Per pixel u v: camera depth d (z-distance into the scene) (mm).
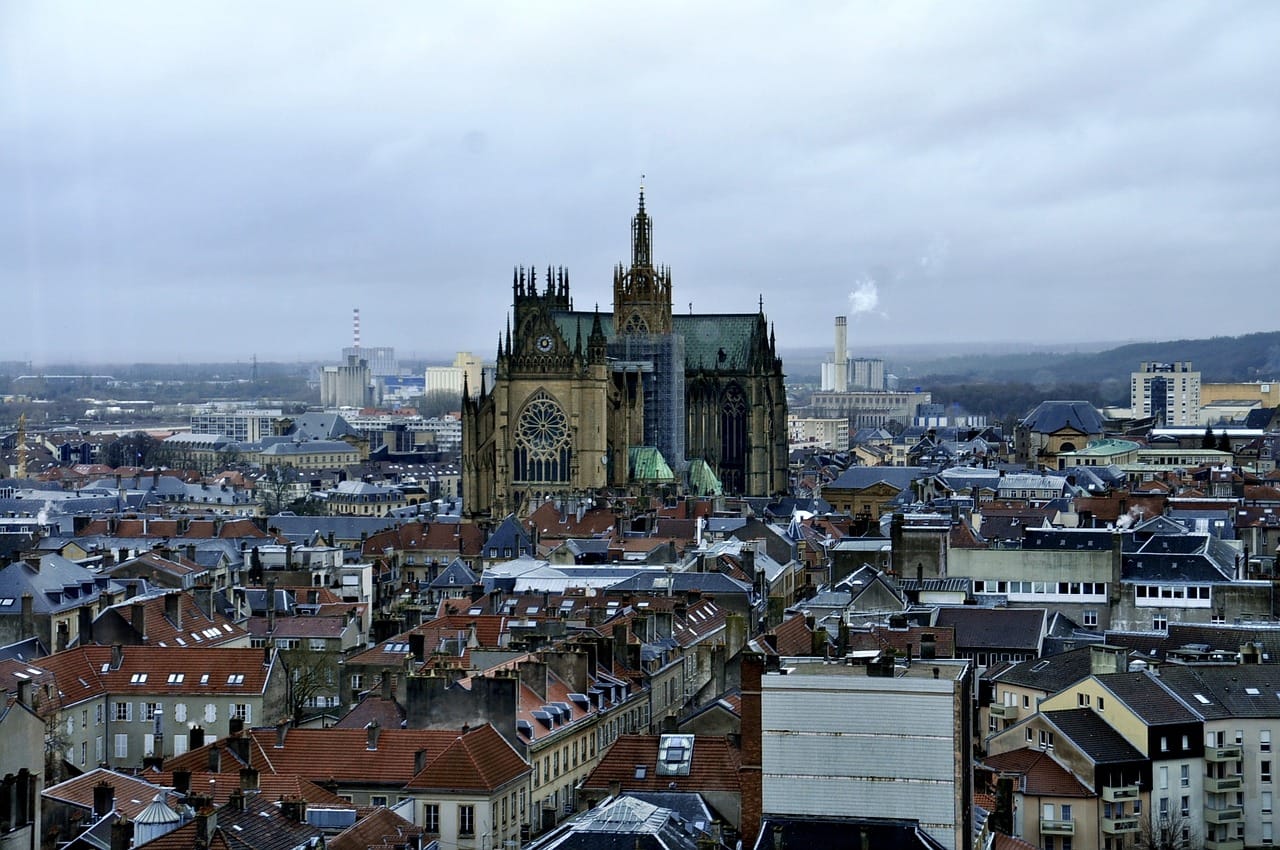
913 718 187000
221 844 198250
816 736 188875
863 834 184000
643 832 195750
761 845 184375
